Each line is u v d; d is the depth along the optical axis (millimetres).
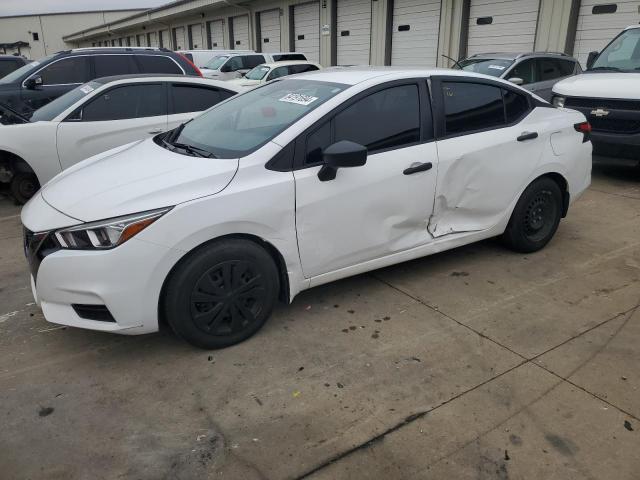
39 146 5773
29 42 51062
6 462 2291
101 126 5934
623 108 6531
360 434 2451
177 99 6301
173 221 2729
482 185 3924
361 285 3943
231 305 3037
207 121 3840
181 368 2951
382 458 2312
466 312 3551
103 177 3111
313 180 3115
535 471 2238
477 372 2900
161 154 3375
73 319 2822
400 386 2787
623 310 3561
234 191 2891
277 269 3193
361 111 3357
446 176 3686
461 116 3814
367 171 3314
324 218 3193
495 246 4695
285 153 3070
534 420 2529
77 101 5969
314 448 2369
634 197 6285
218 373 2908
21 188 6211
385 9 15398
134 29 38594
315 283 3361
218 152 3199
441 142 3666
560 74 9961
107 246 2674
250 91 4082
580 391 2734
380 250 3529
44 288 2791
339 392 2744
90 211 2748
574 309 3582
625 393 2721
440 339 3225
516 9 12172
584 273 4145
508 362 2988
